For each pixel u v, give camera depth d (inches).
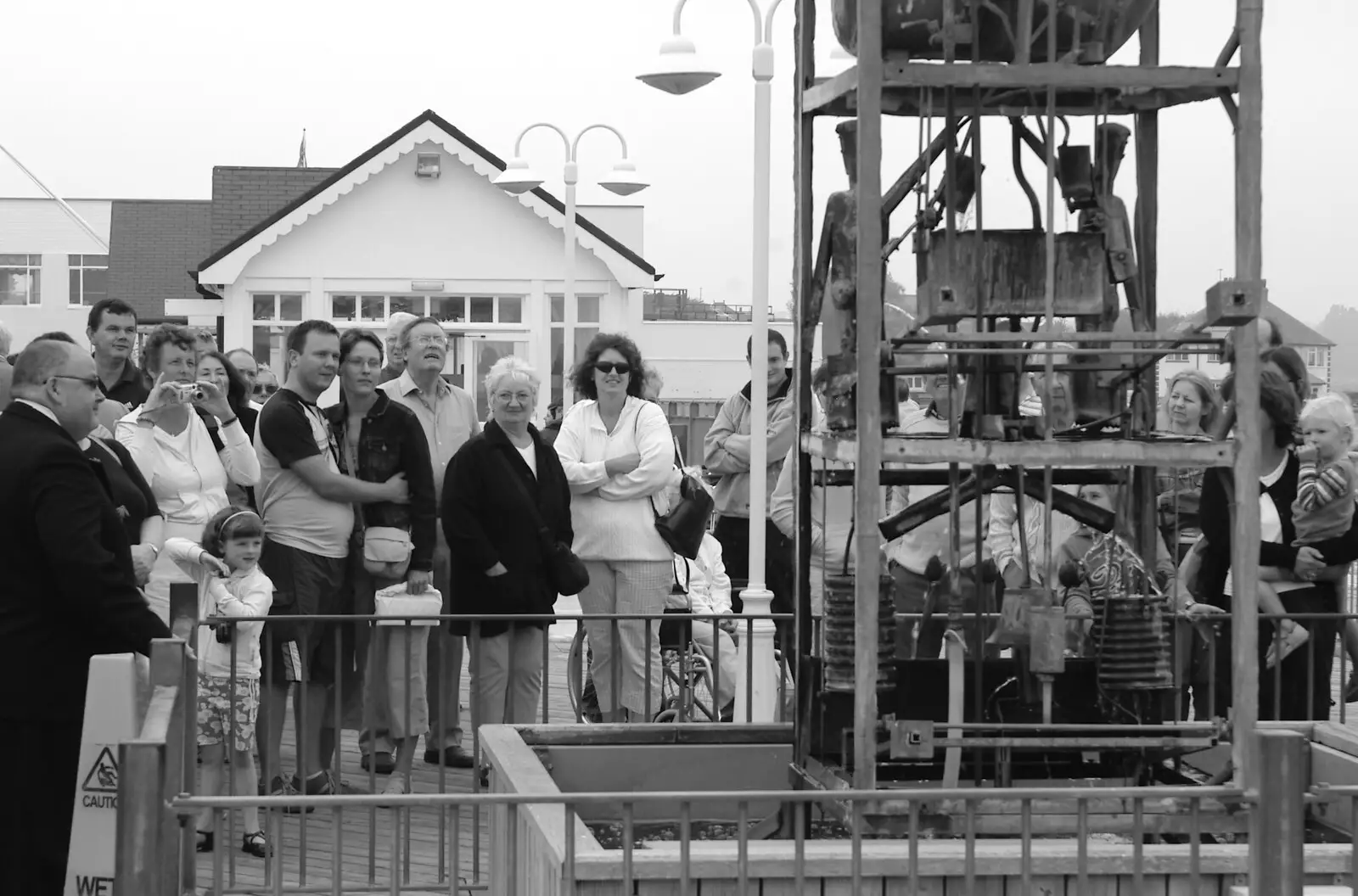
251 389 553.3
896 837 179.6
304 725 300.8
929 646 244.1
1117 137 197.3
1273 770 150.9
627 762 217.9
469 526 342.6
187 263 2659.9
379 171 1326.3
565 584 348.5
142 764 151.7
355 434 356.8
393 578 353.1
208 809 153.3
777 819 205.2
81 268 2652.6
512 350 1353.3
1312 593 330.6
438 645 367.2
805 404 211.5
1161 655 197.9
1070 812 182.9
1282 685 329.7
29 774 250.2
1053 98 175.2
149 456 340.8
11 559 248.8
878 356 173.2
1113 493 299.4
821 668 209.0
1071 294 183.8
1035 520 354.0
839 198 198.5
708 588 415.8
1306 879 166.4
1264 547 327.0
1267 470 331.9
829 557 395.9
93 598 246.5
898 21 183.2
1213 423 350.3
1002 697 211.2
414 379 402.6
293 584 344.2
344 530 351.6
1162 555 297.3
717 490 460.1
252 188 1683.1
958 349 179.2
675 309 1811.0
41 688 249.6
